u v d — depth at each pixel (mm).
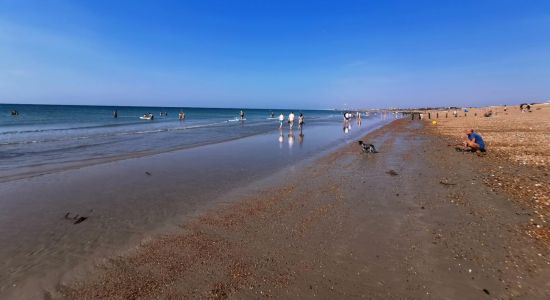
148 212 8125
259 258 5582
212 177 12047
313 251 5824
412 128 39625
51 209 8367
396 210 7930
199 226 7129
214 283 4816
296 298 4445
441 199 8633
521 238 6047
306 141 24844
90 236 6652
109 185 10828
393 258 5504
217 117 85875
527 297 4324
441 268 5125
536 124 34562
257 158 16391
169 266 5355
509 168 11938
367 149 17844
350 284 4758
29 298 4539
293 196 9375
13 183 11008
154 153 18094
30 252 5945
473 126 36438
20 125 41969
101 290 4695
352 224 7086
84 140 24922
